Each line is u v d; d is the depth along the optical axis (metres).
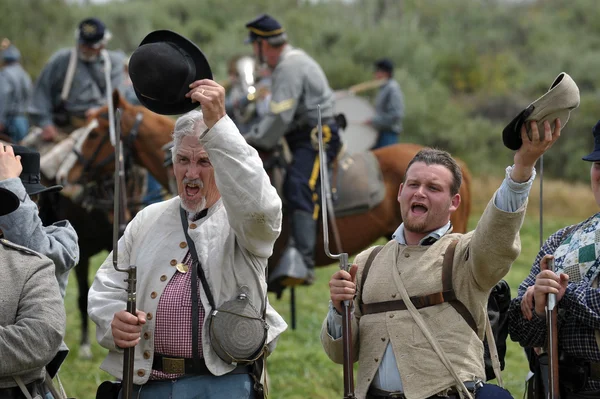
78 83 24.50
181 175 9.99
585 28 110.50
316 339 21.98
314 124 19.83
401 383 9.70
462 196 20.30
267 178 9.51
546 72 93.88
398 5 104.75
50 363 10.09
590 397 10.04
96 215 20.73
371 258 10.30
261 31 19.89
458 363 9.60
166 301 9.74
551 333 9.60
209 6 100.38
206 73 9.73
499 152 72.75
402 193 10.22
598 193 10.12
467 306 9.79
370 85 35.66
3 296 9.16
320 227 20.23
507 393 9.57
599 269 9.96
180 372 9.67
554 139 9.16
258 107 25.98
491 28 110.94
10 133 37.50
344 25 83.88
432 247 10.03
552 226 42.38
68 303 26.36
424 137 72.12
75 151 20.45
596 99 75.44
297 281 19.72
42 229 10.23
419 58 80.75
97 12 92.62
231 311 9.61
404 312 9.82
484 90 88.31
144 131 20.12
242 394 9.64
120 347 9.43
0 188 9.52
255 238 9.59
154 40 9.88
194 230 9.96
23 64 78.00
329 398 17.27
